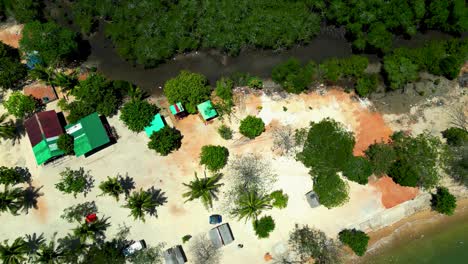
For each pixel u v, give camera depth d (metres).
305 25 53.78
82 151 47.16
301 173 49.28
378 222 48.56
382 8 53.88
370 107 52.22
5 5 53.91
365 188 49.16
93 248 44.62
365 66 52.06
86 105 48.28
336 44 55.38
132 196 47.31
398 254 48.16
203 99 49.78
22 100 48.25
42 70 49.19
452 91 53.34
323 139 48.69
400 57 52.16
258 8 54.16
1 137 49.28
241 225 47.44
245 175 48.91
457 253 48.59
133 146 49.53
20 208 47.31
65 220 47.09
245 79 52.22
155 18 53.38
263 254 46.88
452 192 49.56
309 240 46.69
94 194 47.88
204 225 47.34
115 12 53.62
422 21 55.47
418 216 49.34
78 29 54.69
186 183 48.59
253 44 53.88
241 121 49.34
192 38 53.19
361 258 47.69
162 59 53.19
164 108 51.28
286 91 52.41
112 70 53.03
